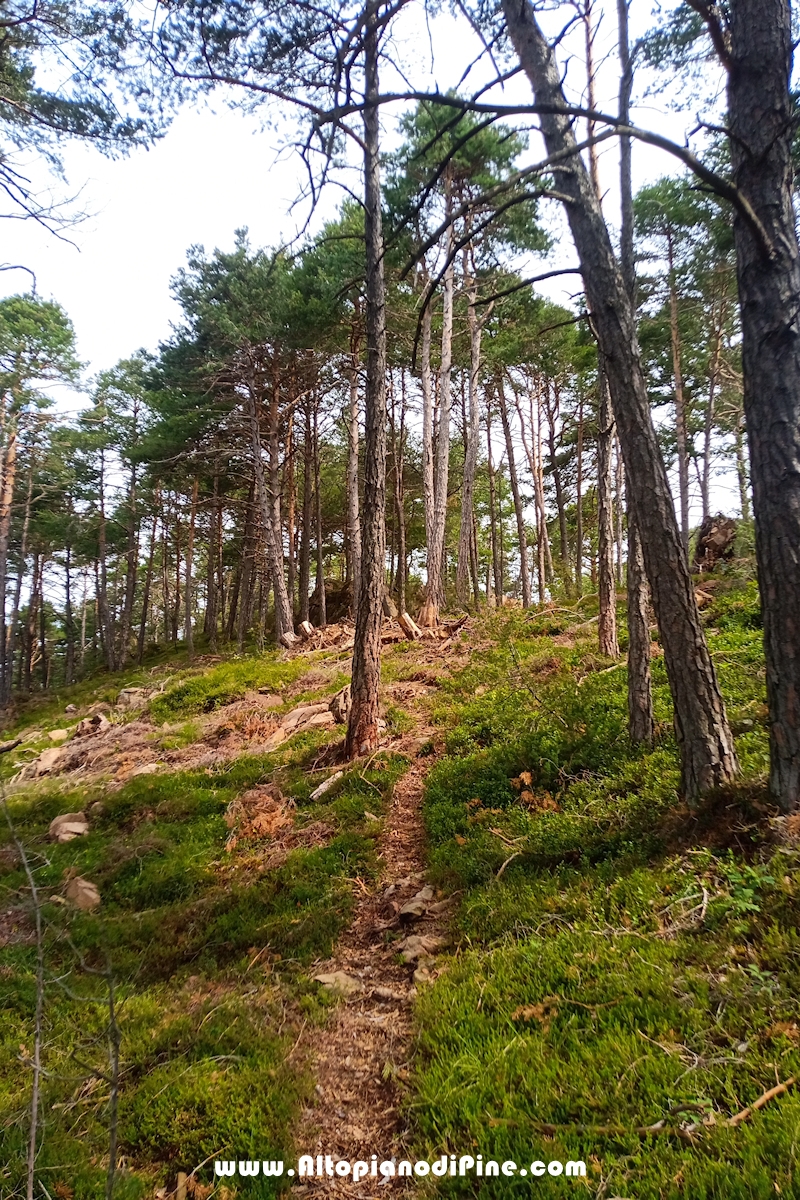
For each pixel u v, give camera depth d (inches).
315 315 635.5
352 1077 144.0
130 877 260.2
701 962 134.1
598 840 194.5
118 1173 123.0
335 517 1210.6
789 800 154.3
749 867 148.4
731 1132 98.6
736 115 156.6
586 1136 107.2
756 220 147.6
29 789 404.5
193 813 314.7
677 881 158.6
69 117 274.7
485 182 565.9
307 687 514.3
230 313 718.5
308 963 188.9
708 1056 114.3
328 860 241.0
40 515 1120.8
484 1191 103.3
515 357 732.7
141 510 1194.6
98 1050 160.4
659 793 196.4
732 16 157.1
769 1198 88.3
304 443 1019.3
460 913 190.1
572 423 949.2
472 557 922.7
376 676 336.8
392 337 745.0
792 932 129.6
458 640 548.7
